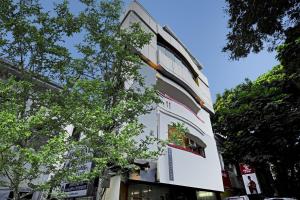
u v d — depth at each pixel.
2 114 4.16
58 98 6.26
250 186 19.23
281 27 10.38
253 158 17.50
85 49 7.47
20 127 4.31
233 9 10.42
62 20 7.05
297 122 15.48
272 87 18.70
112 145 5.67
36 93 6.63
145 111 7.14
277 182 20.19
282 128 15.49
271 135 16.86
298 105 15.88
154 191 11.21
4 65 6.91
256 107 17.95
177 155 11.27
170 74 14.01
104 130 6.32
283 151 17.05
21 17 6.67
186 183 10.91
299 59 12.88
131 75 8.21
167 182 9.86
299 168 19.88
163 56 14.38
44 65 6.84
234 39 11.19
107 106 7.17
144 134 9.70
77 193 8.32
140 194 10.40
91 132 5.42
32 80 6.77
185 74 15.88
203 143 14.31
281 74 18.91
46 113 5.91
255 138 17.22
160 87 13.52
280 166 19.22
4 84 5.43
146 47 13.45
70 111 5.50
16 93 5.66
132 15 13.95
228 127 20.16
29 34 6.51
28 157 4.27
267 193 19.50
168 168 10.25
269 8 9.76
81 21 7.56
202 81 19.81
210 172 13.55
